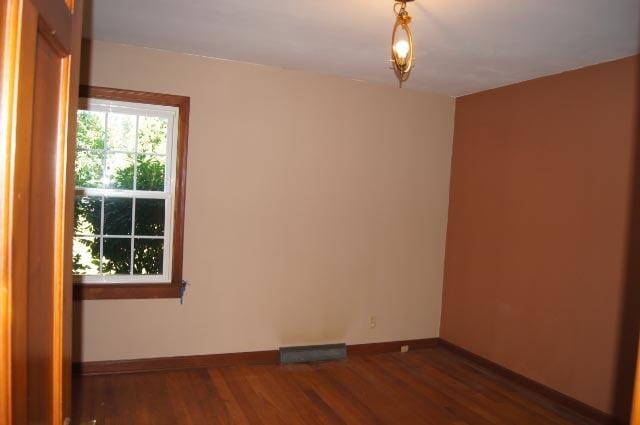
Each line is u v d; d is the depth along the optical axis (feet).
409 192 14.70
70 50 3.22
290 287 13.37
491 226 13.50
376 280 14.40
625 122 10.06
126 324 11.84
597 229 10.54
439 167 15.05
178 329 12.29
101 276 11.76
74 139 3.49
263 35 10.19
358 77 13.50
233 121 12.53
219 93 12.35
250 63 12.59
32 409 2.64
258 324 13.08
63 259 3.18
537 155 12.11
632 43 9.32
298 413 10.25
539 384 11.78
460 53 10.57
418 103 14.69
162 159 12.28
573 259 11.06
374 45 10.52
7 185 2.11
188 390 11.10
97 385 11.07
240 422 9.71
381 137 14.23
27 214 2.35
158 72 11.80
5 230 2.11
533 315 12.06
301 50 11.18
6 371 2.14
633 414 2.63
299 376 12.36
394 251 14.60
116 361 11.77
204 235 12.41
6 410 2.15
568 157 11.28
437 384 12.21
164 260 12.31
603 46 9.59
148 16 9.41
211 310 12.57
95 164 11.75
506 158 13.08
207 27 9.90
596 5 7.69
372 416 10.29
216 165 12.42
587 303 10.71
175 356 12.30
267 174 12.94
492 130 13.61
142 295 11.91
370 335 14.43
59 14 2.88
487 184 13.71
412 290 14.92
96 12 9.28
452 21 8.67
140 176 12.11
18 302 2.26
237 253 12.76
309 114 13.30
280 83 12.94
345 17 8.88
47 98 2.81
